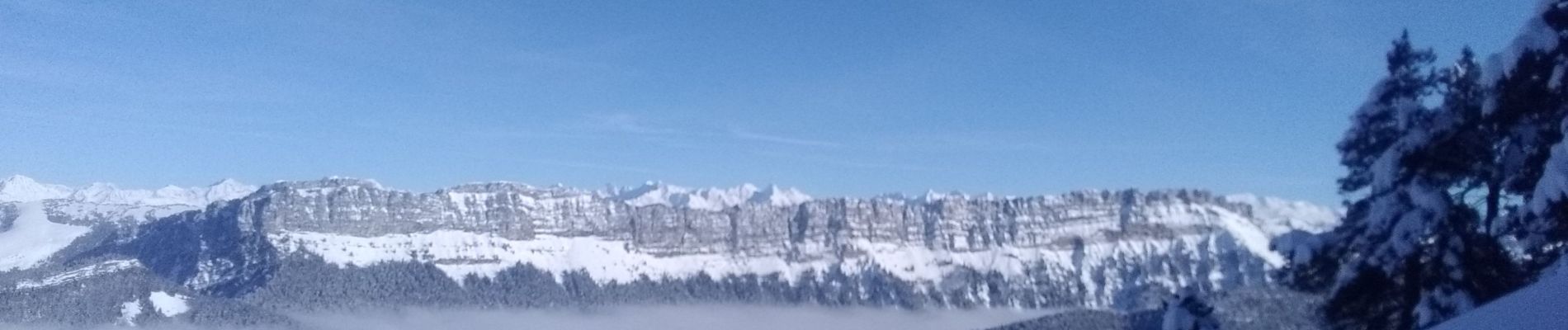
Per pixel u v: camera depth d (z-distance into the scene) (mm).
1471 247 28297
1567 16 24891
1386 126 30484
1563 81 24922
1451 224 28016
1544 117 27359
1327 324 32406
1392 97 30297
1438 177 28828
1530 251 28438
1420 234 27672
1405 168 28609
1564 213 24172
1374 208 29047
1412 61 30156
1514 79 26109
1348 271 30141
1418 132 28109
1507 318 17594
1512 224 28094
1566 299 17109
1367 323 31500
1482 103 27547
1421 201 27625
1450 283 28000
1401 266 28906
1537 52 25000
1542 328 16062
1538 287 18984
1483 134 28281
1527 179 27844
